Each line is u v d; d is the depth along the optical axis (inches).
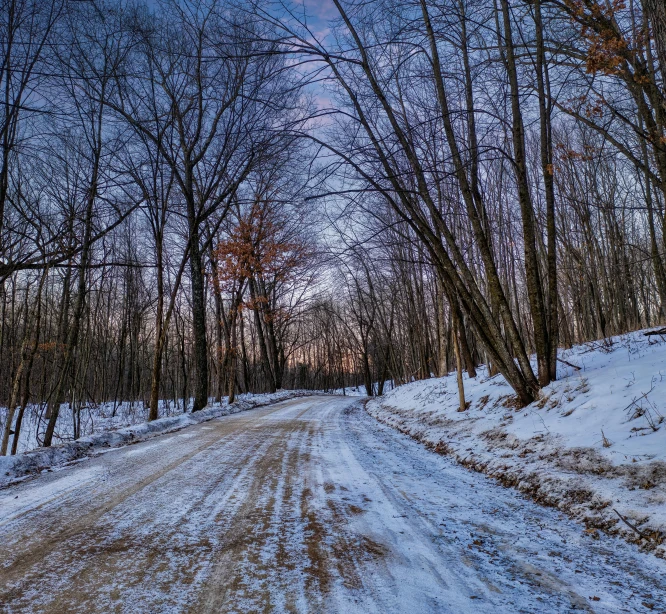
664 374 282.7
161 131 629.3
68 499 213.5
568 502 200.8
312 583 124.3
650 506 169.5
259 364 2004.2
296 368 2827.3
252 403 903.1
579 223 776.3
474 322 401.4
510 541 162.1
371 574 131.0
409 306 1140.5
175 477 257.8
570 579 130.3
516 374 385.7
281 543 155.3
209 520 180.4
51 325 928.3
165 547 151.1
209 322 1487.5
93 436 397.7
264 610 108.7
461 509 203.0
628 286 748.0
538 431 301.7
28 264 446.9
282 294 1449.3
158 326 629.9
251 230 826.8
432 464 317.1
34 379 885.2
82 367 928.9
